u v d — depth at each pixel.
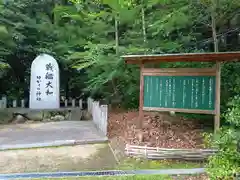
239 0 6.25
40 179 4.04
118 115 8.08
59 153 5.36
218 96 5.39
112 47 7.68
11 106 10.77
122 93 9.16
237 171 3.71
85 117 9.89
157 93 5.93
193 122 6.75
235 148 3.99
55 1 11.45
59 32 10.16
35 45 11.08
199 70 5.59
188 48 8.07
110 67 7.86
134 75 7.98
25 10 10.93
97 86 8.86
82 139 6.11
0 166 4.63
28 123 8.73
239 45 8.20
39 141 5.98
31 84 10.05
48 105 10.12
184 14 6.91
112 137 6.31
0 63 9.08
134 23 8.29
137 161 4.90
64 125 8.19
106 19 8.52
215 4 6.45
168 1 7.08
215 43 6.79
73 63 10.07
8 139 6.23
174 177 4.11
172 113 7.39
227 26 7.95
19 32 10.03
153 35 7.88
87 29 9.23
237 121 3.99
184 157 4.84
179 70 5.75
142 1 7.72
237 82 6.16
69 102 11.38
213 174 3.80
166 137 5.79
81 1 9.28
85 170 4.50
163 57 5.59
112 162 4.90
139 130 6.07
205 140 5.21
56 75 10.22
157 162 4.83
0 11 9.05
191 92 5.66
